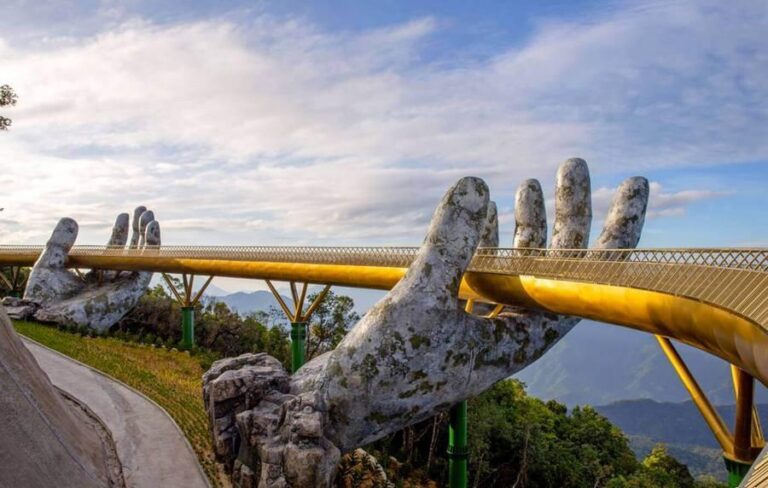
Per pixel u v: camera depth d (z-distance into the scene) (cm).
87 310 6325
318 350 6450
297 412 2872
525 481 5356
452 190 3219
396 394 3044
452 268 3145
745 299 1529
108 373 4566
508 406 6681
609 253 2525
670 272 1962
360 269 3869
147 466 3055
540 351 3372
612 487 5897
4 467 2062
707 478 9375
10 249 7612
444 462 4938
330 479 2747
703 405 2161
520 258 2978
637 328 2312
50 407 2775
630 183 3347
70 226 7106
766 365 1395
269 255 4703
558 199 3475
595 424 7288
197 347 6178
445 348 3109
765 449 1030
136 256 6197
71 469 2473
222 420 3188
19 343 2948
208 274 5522
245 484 2842
